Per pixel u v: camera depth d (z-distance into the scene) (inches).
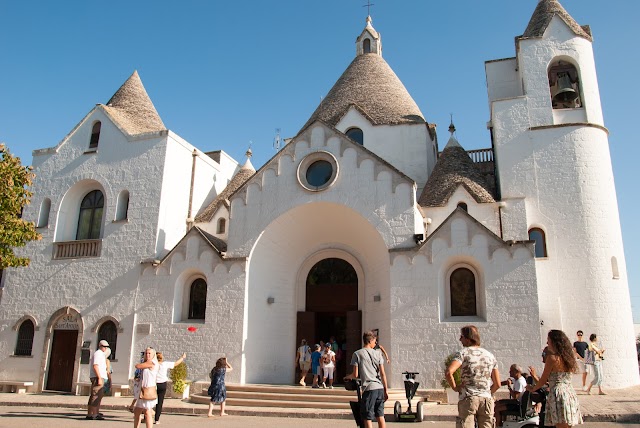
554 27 1043.9
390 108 1208.2
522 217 918.4
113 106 1194.0
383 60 1373.0
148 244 973.8
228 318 866.1
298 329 949.8
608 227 903.7
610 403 648.4
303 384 842.2
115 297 957.8
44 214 1088.2
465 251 789.2
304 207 897.5
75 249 1027.3
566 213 914.1
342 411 674.8
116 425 577.9
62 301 997.2
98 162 1073.5
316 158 910.4
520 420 441.7
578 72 1020.5
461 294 799.7
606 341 839.7
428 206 957.8
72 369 960.9
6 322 1023.0
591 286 866.8
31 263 1045.8
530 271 758.5
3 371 992.9
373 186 866.8
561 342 346.9
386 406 681.6
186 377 857.5
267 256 931.3
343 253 969.5
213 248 906.7
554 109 997.8
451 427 567.5
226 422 613.0
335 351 916.0
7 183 790.5
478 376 317.7
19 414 680.4
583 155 940.0
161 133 1037.2
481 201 935.0
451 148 1056.8
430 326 775.7
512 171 961.5
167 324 898.7
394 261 815.7
